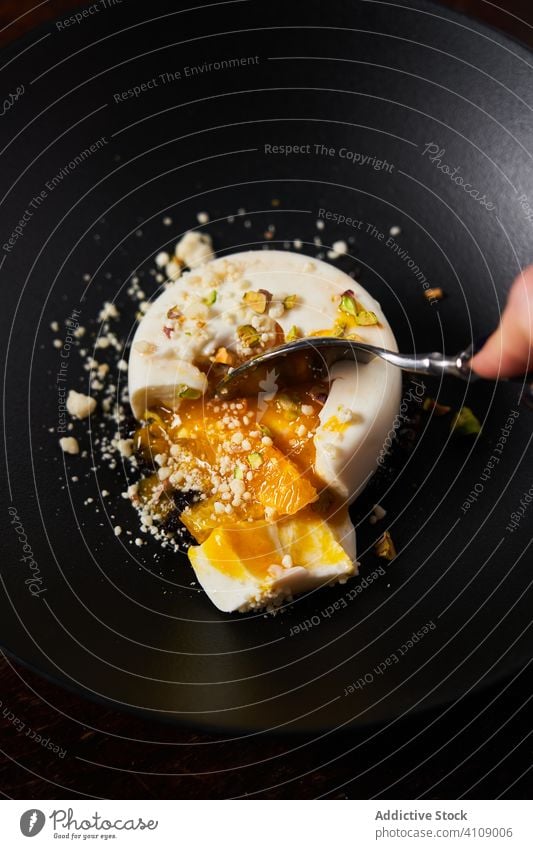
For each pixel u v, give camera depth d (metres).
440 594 0.27
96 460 0.29
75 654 0.26
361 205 0.33
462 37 0.32
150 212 0.33
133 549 0.28
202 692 0.25
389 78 0.33
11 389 0.31
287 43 0.33
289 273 0.30
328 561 0.27
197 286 0.30
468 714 0.27
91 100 0.33
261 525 0.27
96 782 0.26
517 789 0.26
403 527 0.28
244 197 0.33
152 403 0.30
